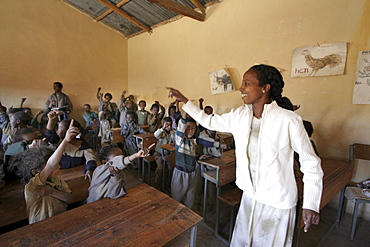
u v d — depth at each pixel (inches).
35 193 42.0
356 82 88.4
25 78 187.9
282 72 113.5
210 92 156.4
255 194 38.3
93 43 227.8
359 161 89.4
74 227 35.7
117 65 248.7
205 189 78.6
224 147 92.4
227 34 141.1
